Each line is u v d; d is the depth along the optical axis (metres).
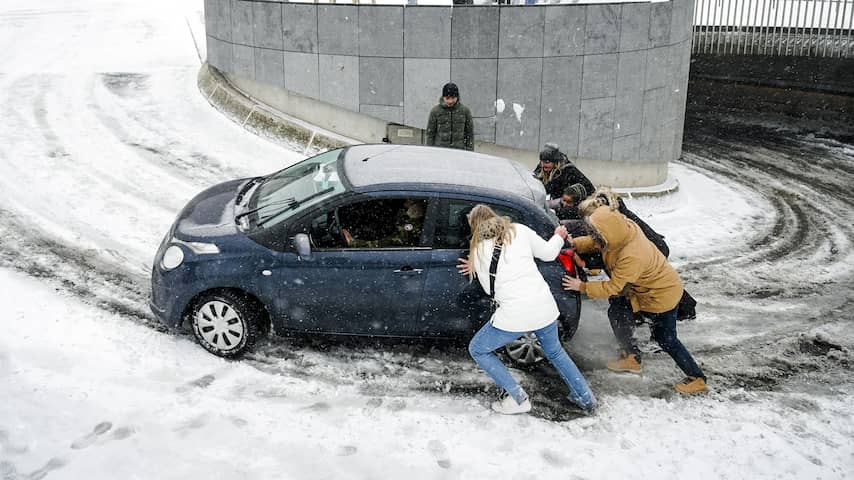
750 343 6.64
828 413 5.57
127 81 13.56
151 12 21.70
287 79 10.81
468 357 6.06
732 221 10.15
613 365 5.97
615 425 5.27
